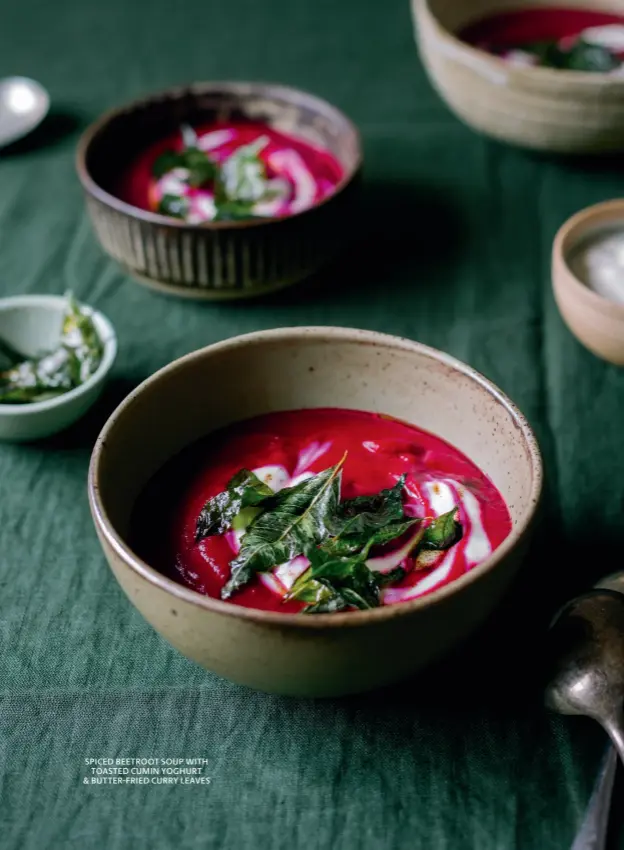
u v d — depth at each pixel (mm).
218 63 1733
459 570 823
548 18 1627
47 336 1138
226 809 763
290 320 1242
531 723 815
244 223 1165
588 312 1100
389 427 964
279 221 1172
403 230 1391
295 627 675
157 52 1767
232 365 933
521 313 1253
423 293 1287
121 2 1907
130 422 858
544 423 1102
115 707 833
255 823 754
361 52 1767
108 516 752
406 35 1817
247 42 1793
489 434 892
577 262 1196
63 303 1123
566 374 1163
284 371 958
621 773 773
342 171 1369
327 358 952
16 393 1062
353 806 764
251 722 819
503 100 1380
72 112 1631
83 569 954
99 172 1353
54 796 772
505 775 783
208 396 937
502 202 1443
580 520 986
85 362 1092
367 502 851
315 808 763
